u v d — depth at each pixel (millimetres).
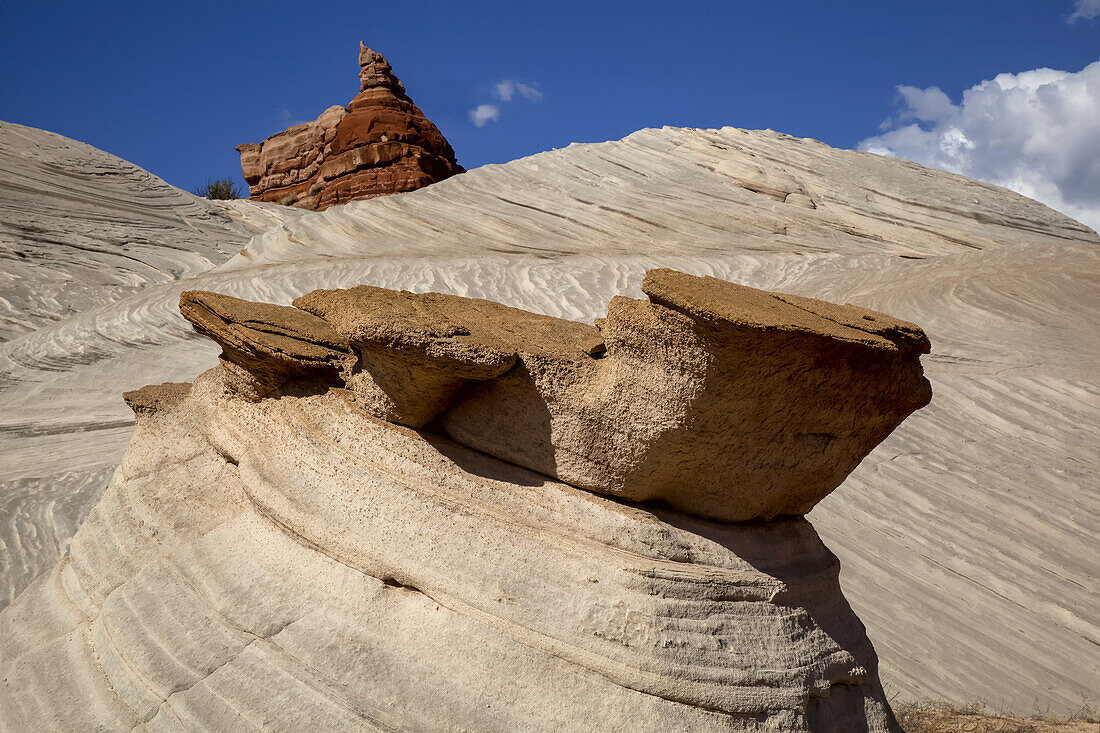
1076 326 17125
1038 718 6875
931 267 23984
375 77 54969
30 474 12336
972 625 8594
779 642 3994
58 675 4316
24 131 40656
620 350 3893
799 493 4484
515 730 3553
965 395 14000
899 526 10398
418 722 3596
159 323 21000
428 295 4973
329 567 4117
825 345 3627
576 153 37656
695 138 38375
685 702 3648
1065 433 12758
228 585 4230
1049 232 32562
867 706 4285
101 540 5059
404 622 3893
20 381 17688
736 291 3943
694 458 3971
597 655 3670
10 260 28297
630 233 30750
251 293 23750
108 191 38438
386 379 4254
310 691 3721
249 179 60188
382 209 33156
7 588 8109
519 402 4215
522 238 30172
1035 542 10242
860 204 33656
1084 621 8836
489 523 4016
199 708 3777
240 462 4809
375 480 4219
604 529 4004
